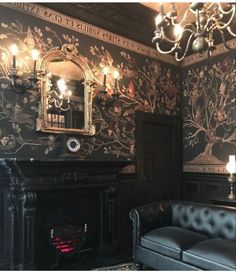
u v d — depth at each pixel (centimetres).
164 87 528
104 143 435
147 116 496
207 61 515
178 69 552
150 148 508
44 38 379
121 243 443
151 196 497
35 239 339
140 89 490
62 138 383
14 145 345
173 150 539
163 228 336
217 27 262
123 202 453
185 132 546
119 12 411
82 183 372
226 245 274
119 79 461
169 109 534
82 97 410
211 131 504
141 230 338
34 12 372
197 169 520
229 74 482
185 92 550
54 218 357
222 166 482
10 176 324
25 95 356
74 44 409
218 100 495
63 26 399
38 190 331
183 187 541
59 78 387
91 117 416
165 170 528
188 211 352
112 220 402
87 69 416
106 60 446
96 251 398
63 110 386
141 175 479
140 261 332
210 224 325
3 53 344
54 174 342
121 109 461
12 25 353
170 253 298
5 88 342
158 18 253
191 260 279
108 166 394
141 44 497
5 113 340
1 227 325
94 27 434
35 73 354
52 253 353
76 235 373
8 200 332
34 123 362
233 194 430
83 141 409
